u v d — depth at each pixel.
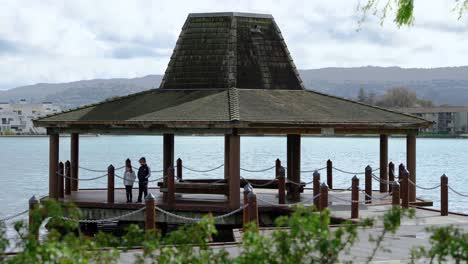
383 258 16.66
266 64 29.41
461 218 23.70
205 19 29.69
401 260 16.34
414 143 27.88
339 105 28.61
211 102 27.17
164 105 27.53
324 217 9.98
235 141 25.22
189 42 29.59
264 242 9.93
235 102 26.73
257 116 25.52
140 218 25.88
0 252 10.34
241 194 29.14
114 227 26.70
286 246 9.87
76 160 30.67
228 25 29.42
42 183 57.62
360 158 98.50
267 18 30.03
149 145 176.75
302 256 9.93
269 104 27.23
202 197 28.02
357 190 23.19
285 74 29.67
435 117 174.50
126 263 15.41
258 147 149.12
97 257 11.02
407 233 20.33
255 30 29.66
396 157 99.56
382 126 26.89
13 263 9.40
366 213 24.42
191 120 25.23
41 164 86.19
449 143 163.00
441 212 24.41
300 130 25.73
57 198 27.78
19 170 74.44
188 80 29.30
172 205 25.44
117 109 27.92
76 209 10.70
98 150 136.00
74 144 30.58
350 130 26.55
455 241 10.27
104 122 26.47
